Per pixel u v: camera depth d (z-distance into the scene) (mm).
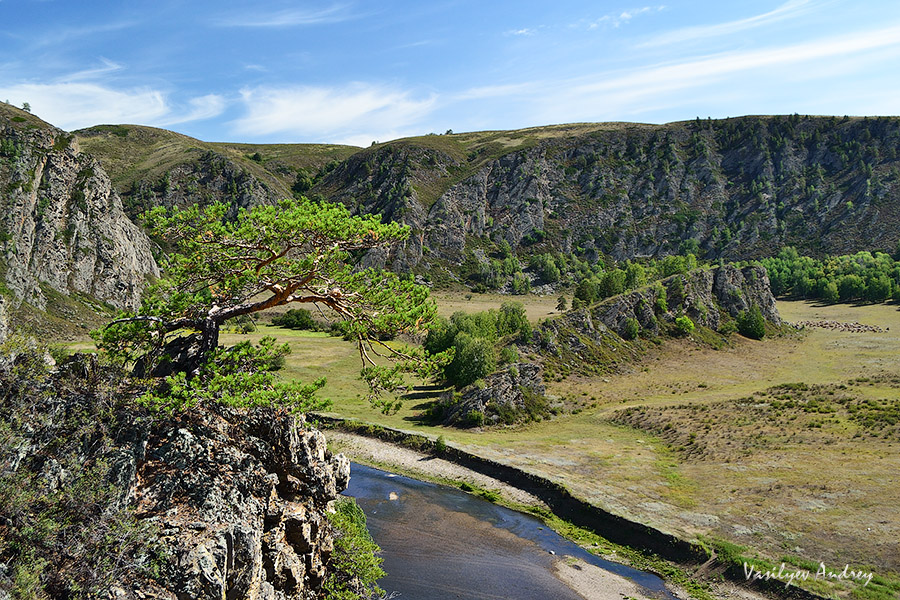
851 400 67625
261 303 22781
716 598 36312
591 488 50938
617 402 81000
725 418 66938
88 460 15922
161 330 21047
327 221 21156
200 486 16859
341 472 24719
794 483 47938
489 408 72250
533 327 103000
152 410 17562
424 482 56594
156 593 14016
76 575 13461
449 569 39031
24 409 16016
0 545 13008
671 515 45344
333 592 21672
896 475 47250
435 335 86875
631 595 36656
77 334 85000
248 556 16375
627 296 117000
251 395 18016
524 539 44562
